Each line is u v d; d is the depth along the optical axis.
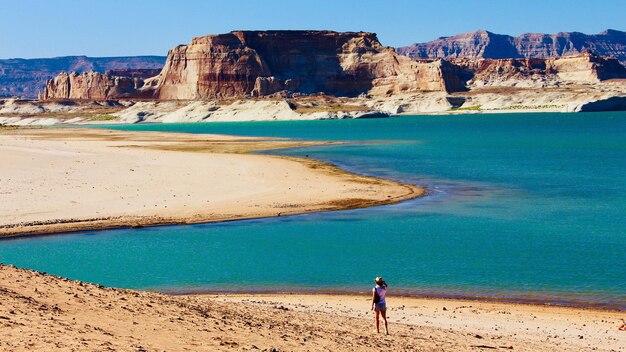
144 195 55.94
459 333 22.16
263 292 29.89
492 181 69.12
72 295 18.12
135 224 45.34
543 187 64.31
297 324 20.22
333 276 32.59
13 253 37.34
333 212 50.53
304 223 46.31
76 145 110.88
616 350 21.08
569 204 53.66
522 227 44.16
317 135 163.25
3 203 50.81
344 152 106.12
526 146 121.94
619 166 84.44
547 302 27.95
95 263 35.19
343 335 19.17
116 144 118.75
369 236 41.84
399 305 27.39
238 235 42.41
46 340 13.48
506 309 26.84
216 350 14.89
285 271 33.59
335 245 39.38
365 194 58.84
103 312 16.89
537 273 32.59
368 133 172.88
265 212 50.03
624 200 55.47
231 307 22.03
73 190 57.28
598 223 45.22
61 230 43.31
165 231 43.59
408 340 19.61
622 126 198.25
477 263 34.78
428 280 31.55
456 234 42.16
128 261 35.66
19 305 15.98
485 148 116.75
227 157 88.62
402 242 40.03
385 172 76.88
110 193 56.38
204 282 31.61
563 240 40.03
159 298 20.64
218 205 52.28
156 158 84.88
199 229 44.31
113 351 13.45
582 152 107.75
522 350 19.86
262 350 15.48
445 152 107.31
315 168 78.69
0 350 12.45
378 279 20.44
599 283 30.72
